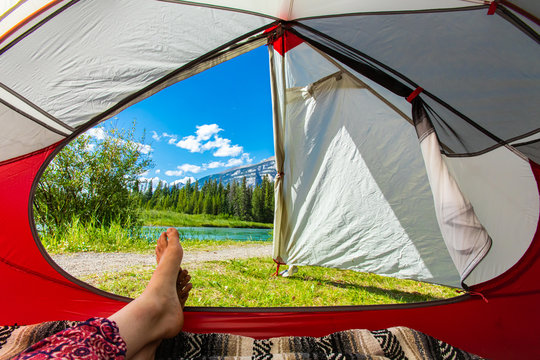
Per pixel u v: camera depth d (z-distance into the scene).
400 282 2.81
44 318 1.37
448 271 2.35
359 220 2.56
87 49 1.27
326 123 2.53
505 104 1.34
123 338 0.76
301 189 2.70
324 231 2.67
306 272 3.07
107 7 1.15
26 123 1.41
